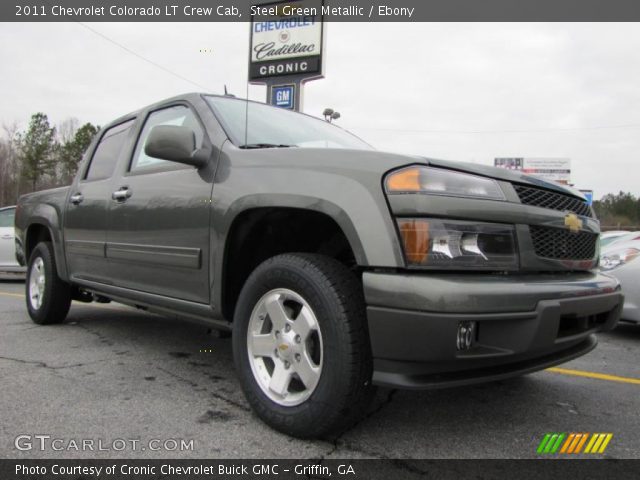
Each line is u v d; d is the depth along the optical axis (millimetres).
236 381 3211
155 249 3197
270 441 2320
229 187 2719
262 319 2555
